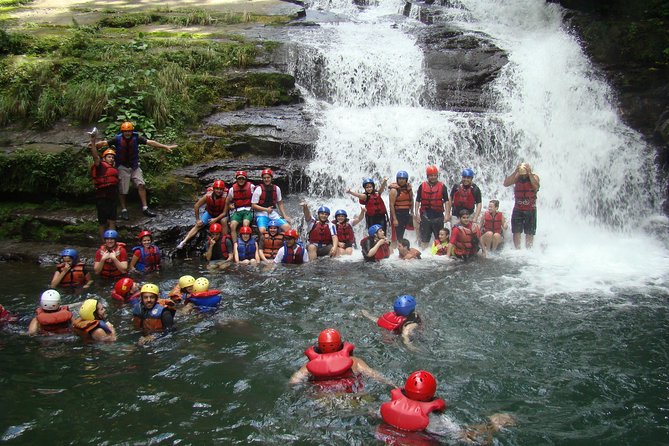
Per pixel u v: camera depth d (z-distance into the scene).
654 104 13.95
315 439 5.55
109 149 10.91
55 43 15.52
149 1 21.89
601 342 7.53
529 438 5.61
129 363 7.03
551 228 12.34
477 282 9.53
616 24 15.75
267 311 8.42
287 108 14.62
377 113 14.25
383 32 17.88
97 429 5.79
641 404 6.20
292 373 6.77
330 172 13.03
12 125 13.12
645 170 13.09
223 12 19.77
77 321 7.68
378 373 6.58
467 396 6.30
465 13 19.02
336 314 8.31
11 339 7.61
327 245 10.89
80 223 11.23
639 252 11.26
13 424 5.86
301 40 16.83
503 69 15.18
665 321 8.12
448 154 13.36
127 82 13.55
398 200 11.23
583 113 14.28
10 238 11.35
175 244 11.02
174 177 12.17
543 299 8.87
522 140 13.59
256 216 11.10
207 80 14.41
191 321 8.09
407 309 7.75
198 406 6.15
